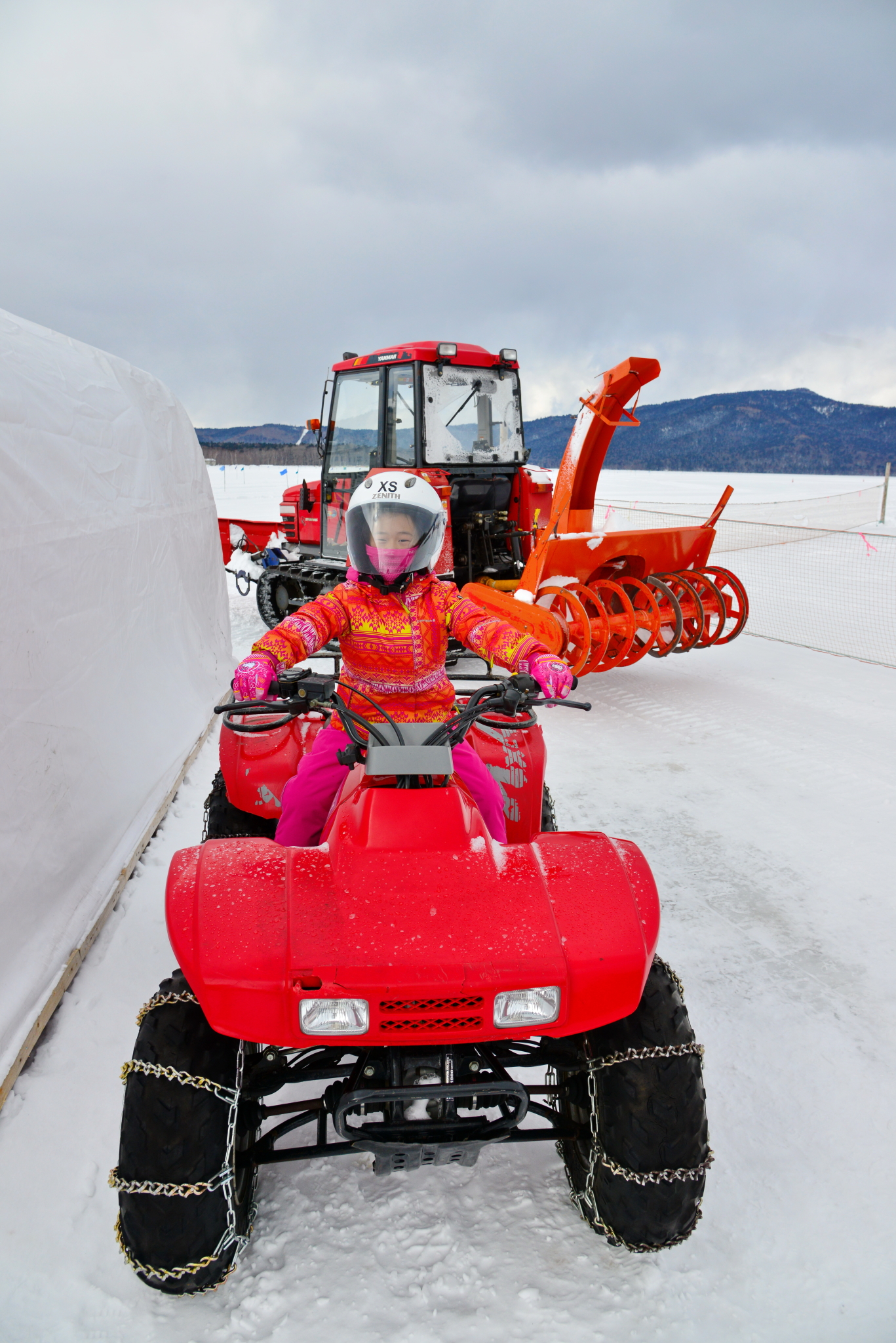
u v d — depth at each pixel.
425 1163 1.61
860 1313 1.70
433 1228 1.89
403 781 1.92
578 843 1.86
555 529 5.92
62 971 2.72
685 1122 1.61
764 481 63.81
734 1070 2.42
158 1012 1.62
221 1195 1.57
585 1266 1.80
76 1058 2.42
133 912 3.20
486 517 7.59
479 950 1.51
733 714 5.87
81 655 3.59
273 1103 2.27
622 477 72.69
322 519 8.10
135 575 4.45
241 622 9.62
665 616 5.95
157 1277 1.59
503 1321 1.67
